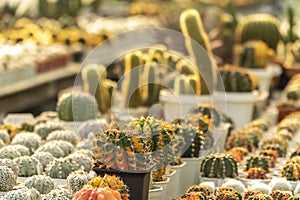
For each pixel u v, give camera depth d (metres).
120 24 20.69
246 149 7.75
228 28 13.98
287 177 6.56
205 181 6.54
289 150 8.09
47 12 20.12
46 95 14.69
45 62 15.30
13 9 18.95
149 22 21.55
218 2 21.52
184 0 22.95
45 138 7.46
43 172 6.19
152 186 5.59
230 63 13.49
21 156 6.29
